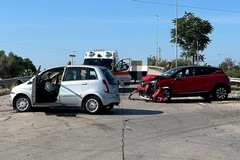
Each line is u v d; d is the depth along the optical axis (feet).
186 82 60.23
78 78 44.86
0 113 45.93
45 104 44.52
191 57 153.07
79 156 25.62
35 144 29.12
